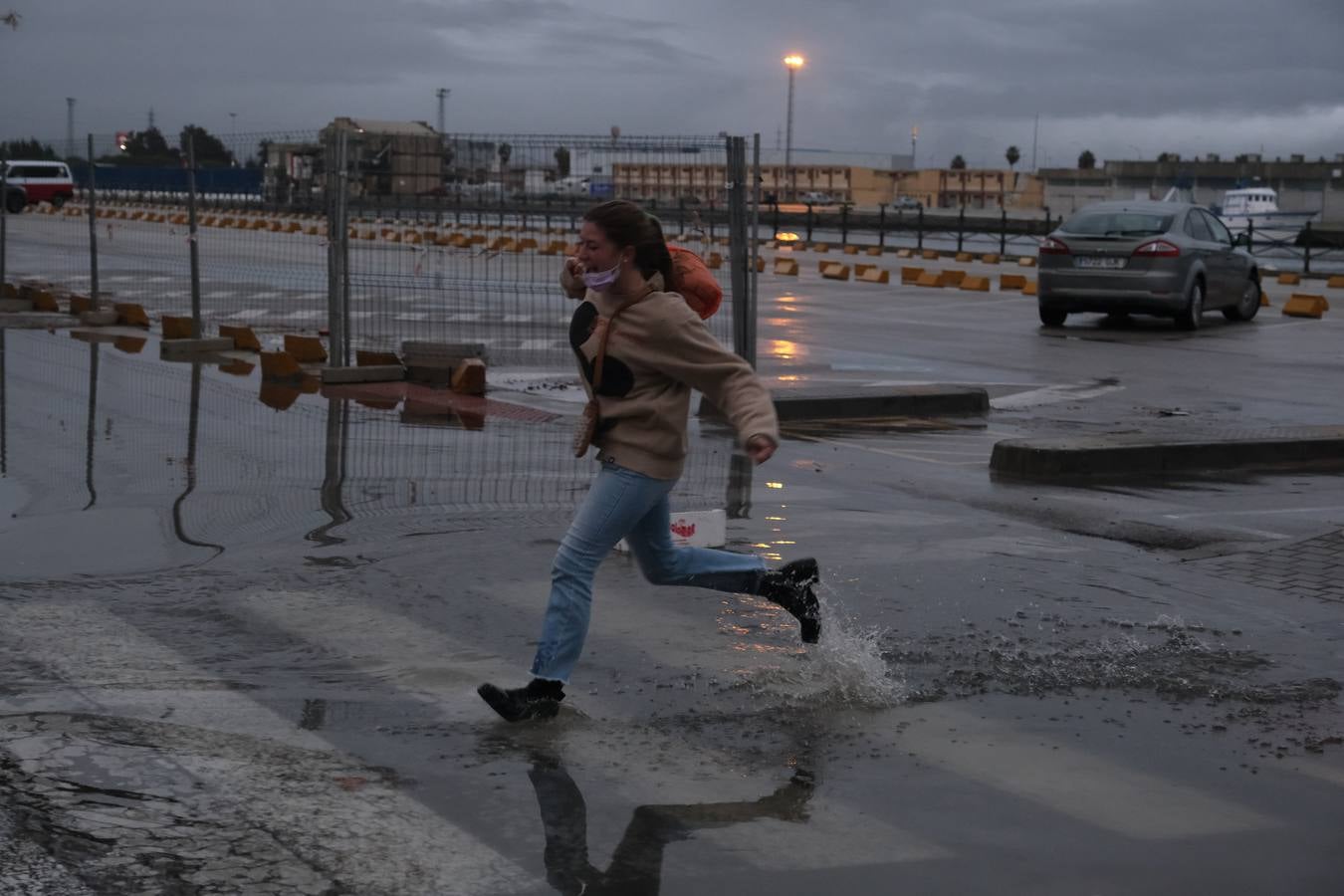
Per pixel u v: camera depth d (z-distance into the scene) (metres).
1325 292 29.66
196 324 15.81
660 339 4.60
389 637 5.67
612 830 3.94
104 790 4.06
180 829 3.83
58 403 11.81
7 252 30.94
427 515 7.87
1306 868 3.81
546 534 7.46
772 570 5.30
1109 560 7.22
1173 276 19.91
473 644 5.61
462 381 12.93
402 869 3.65
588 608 4.81
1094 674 5.41
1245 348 18.33
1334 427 11.21
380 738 4.58
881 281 29.59
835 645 5.46
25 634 5.56
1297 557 7.38
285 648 5.50
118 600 6.09
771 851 3.84
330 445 10.14
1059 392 14.14
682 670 5.34
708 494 8.72
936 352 17.36
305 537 7.33
